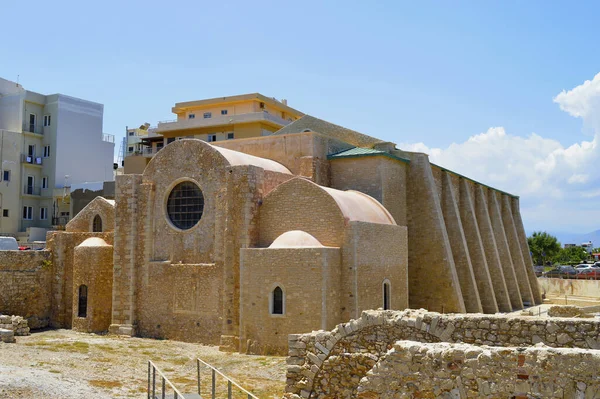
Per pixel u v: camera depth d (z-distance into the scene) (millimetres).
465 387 12125
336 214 33250
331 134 51844
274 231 35281
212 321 36156
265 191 37031
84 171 76250
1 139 69562
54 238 45219
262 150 45375
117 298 39781
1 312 42312
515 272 67375
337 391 19047
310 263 30953
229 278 35094
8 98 73938
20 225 71250
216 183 37562
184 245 38438
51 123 73812
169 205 39875
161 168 40031
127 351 32594
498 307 56250
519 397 11422
